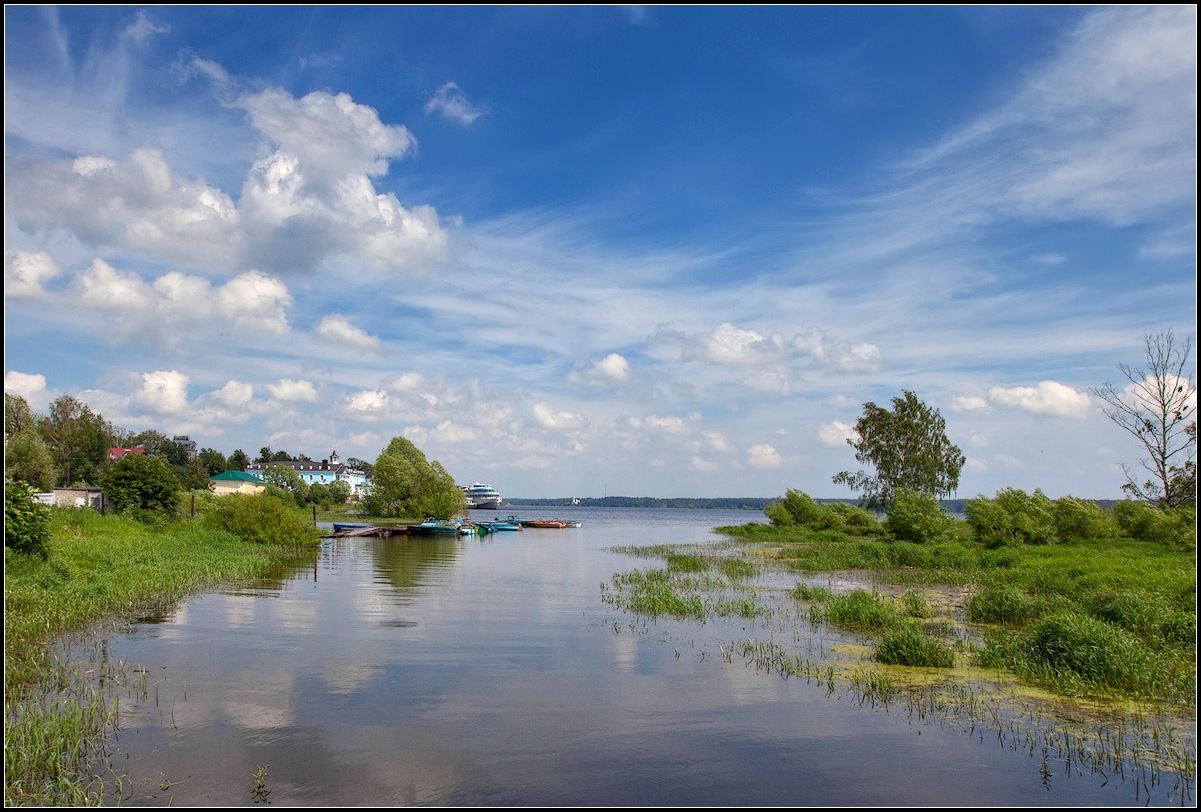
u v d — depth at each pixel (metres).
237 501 42.44
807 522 75.25
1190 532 32.47
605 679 13.86
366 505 93.81
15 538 20.67
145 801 8.41
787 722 11.53
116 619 18.36
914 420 61.44
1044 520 41.88
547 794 8.92
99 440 93.44
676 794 8.98
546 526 93.31
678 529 97.50
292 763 9.62
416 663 14.81
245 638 16.66
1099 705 12.33
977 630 18.55
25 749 9.38
